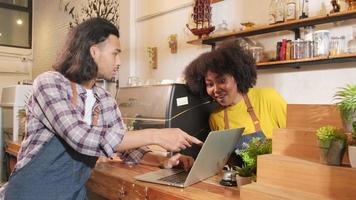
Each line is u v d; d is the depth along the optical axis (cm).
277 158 97
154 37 349
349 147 84
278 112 189
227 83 185
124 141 114
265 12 248
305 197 88
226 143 123
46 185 116
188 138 122
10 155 268
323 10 219
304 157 97
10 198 116
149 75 355
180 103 172
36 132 119
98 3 433
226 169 134
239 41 212
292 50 224
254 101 194
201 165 117
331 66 217
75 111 116
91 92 137
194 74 184
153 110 173
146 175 132
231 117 192
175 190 112
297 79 235
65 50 129
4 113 368
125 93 194
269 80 251
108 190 137
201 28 274
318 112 105
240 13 267
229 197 103
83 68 125
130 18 374
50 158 117
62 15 525
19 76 595
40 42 588
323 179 87
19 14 597
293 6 226
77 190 124
